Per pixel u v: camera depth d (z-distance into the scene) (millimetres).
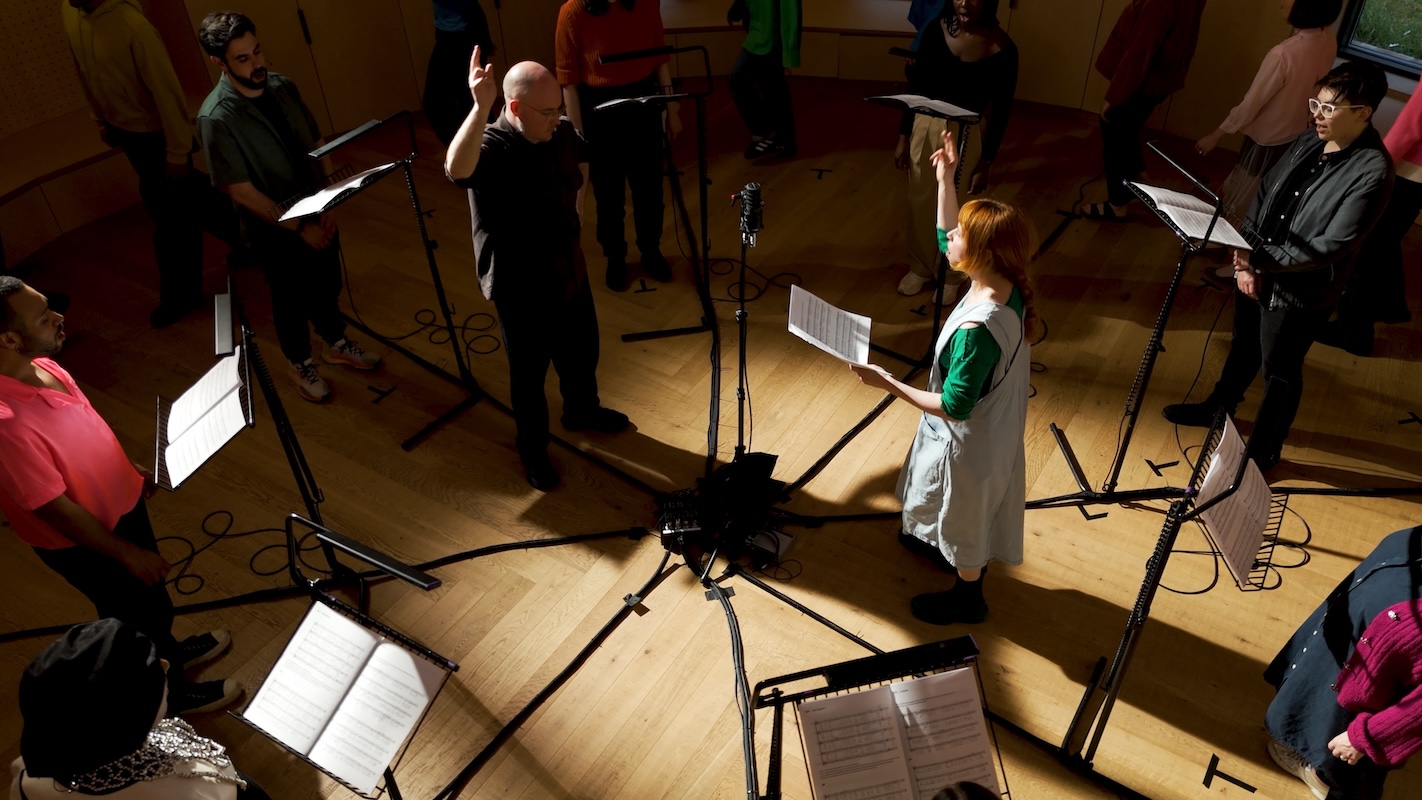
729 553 3135
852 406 3736
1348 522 3211
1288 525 3201
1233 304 4199
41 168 4691
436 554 3172
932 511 2707
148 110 3861
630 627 2924
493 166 2709
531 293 2971
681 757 2588
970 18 3744
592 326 3320
